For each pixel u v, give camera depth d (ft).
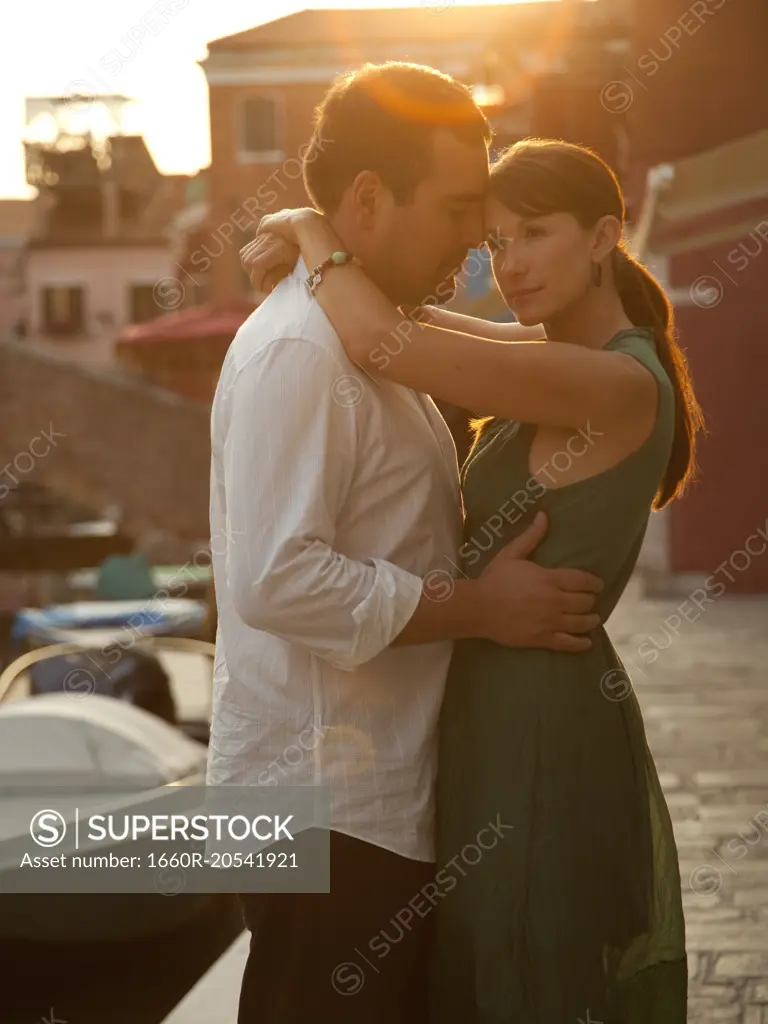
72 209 173.99
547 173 7.86
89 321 168.35
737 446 60.29
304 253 7.98
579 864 7.81
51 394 78.33
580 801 7.83
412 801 7.95
